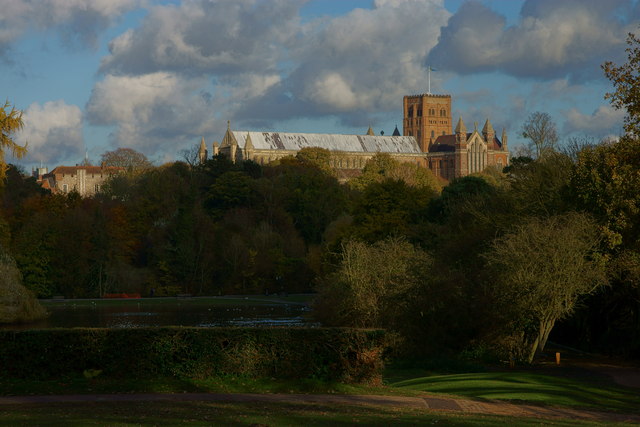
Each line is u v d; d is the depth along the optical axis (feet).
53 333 96.84
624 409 96.32
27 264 380.58
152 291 403.75
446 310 153.07
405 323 153.28
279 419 70.95
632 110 139.54
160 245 426.92
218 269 428.15
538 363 156.56
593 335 183.32
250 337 99.50
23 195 462.19
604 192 157.69
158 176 462.60
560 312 155.43
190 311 309.42
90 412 74.84
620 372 140.87
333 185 526.57
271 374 99.50
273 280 429.79
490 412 85.92
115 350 97.40
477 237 188.75
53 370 96.48
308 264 404.57
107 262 408.05
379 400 90.79
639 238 152.35
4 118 158.61
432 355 151.43
